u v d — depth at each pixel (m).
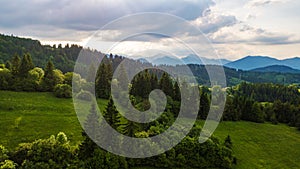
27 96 87.06
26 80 94.38
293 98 138.62
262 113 96.88
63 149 44.12
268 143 74.06
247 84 151.38
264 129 86.75
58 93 89.88
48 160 42.38
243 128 83.50
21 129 60.66
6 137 55.84
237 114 92.31
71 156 44.53
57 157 43.16
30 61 104.38
